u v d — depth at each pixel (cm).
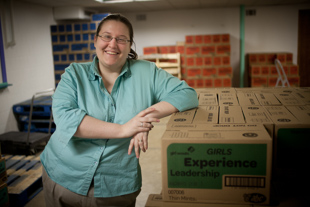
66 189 140
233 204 102
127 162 141
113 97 142
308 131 107
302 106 135
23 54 505
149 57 690
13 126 475
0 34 436
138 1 586
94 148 135
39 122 482
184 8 743
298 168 111
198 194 104
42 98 517
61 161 139
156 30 787
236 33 758
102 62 139
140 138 130
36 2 530
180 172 103
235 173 100
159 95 152
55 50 562
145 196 287
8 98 464
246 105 142
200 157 101
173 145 101
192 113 134
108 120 139
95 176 136
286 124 108
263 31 752
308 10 727
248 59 736
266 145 96
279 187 112
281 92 167
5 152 386
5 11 459
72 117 127
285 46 754
